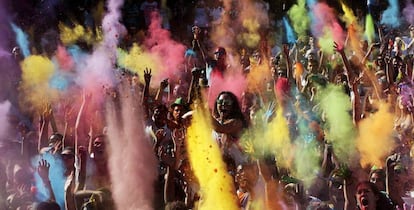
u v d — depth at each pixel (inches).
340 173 247.3
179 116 267.1
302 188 269.6
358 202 222.4
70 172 273.3
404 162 284.5
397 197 249.8
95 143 266.8
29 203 277.9
